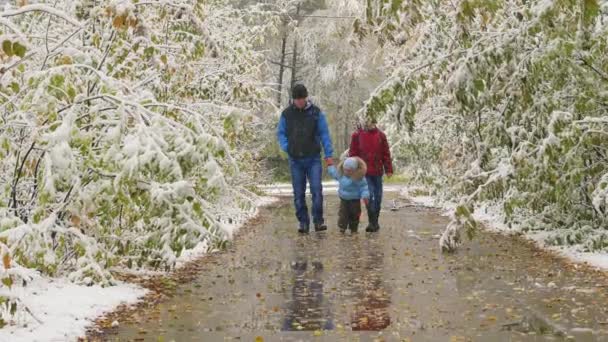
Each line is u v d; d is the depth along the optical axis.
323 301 8.73
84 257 8.84
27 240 7.93
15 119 8.63
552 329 7.17
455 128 19.53
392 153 25.25
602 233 11.91
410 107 11.23
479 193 12.07
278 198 29.84
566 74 11.19
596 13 8.18
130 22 8.85
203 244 13.80
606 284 9.37
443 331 7.19
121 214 9.85
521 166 11.49
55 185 8.33
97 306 8.10
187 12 10.75
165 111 10.33
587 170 11.73
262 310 8.24
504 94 11.83
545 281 9.72
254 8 19.36
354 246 13.71
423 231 16.19
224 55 15.02
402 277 10.29
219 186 8.47
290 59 48.88
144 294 9.01
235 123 9.12
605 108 11.53
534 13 9.95
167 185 8.55
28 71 8.71
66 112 8.80
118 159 8.06
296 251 13.12
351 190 15.94
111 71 9.95
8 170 9.06
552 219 13.69
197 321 7.70
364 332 7.20
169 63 10.68
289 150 16.06
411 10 8.46
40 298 8.03
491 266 11.03
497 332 7.10
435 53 12.22
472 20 9.77
